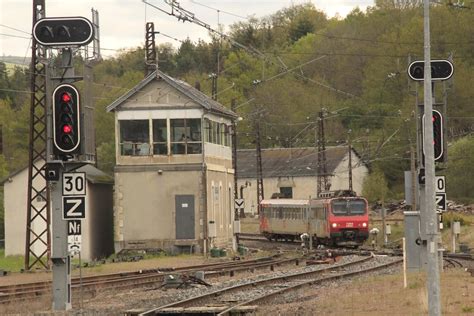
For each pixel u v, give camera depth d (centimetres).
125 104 9100
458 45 14488
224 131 10012
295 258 8056
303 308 3894
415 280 4916
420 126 4803
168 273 6144
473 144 13250
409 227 5303
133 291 5153
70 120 3725
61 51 3853
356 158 15925
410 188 6122
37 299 4538
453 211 12606
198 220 8962
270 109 15700
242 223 15275
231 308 3731
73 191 3841
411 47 14588
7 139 15588
